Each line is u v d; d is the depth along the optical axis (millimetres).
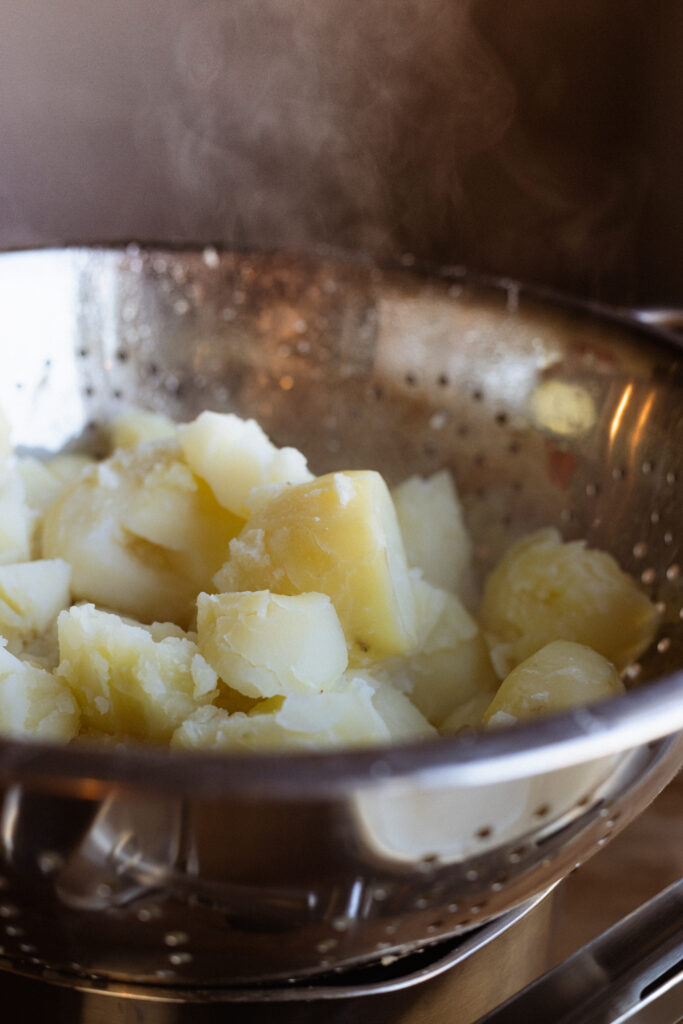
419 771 333
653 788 401
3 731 421
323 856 353
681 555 474
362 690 428
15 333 540
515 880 388
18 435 548
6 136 647
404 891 369
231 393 571
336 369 564
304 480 486
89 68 639
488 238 708
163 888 359
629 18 658
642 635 487
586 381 520
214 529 490
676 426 487
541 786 360
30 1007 426
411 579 480
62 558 488
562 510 530
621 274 718
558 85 672
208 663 430
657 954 431
